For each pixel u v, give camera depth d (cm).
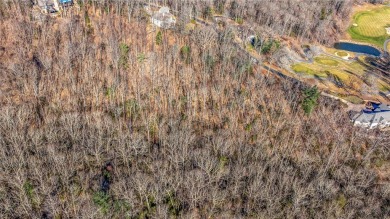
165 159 8256
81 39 11006
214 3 15438
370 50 15350
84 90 9844
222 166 8181
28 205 6812
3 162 7394
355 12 18288
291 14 15338
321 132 9956
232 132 9494
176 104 9994
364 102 11375
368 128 10344
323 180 8306
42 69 10000
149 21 12606
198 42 11888
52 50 10631
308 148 9488
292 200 7700
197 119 9781
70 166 7769
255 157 8775
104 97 9831
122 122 9331
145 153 8488
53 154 7606
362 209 7725
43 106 9300
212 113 9975
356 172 8856
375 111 10825
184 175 7819
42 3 12350
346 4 17350
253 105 10325
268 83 11288
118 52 10581
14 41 10719
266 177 8219
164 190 7538
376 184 8662
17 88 9438
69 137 8500
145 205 7306
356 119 10369
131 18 12525
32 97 9381
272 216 7412
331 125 10206
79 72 10219
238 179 7900
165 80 10475
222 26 14000
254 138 9444
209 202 7544
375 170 9188
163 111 9762
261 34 14012
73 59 10388
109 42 10962
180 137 8688
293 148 9431
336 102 11112
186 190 7625
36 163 7644
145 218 7162
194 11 14338
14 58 10131
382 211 7869
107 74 10238
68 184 7488
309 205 7700
